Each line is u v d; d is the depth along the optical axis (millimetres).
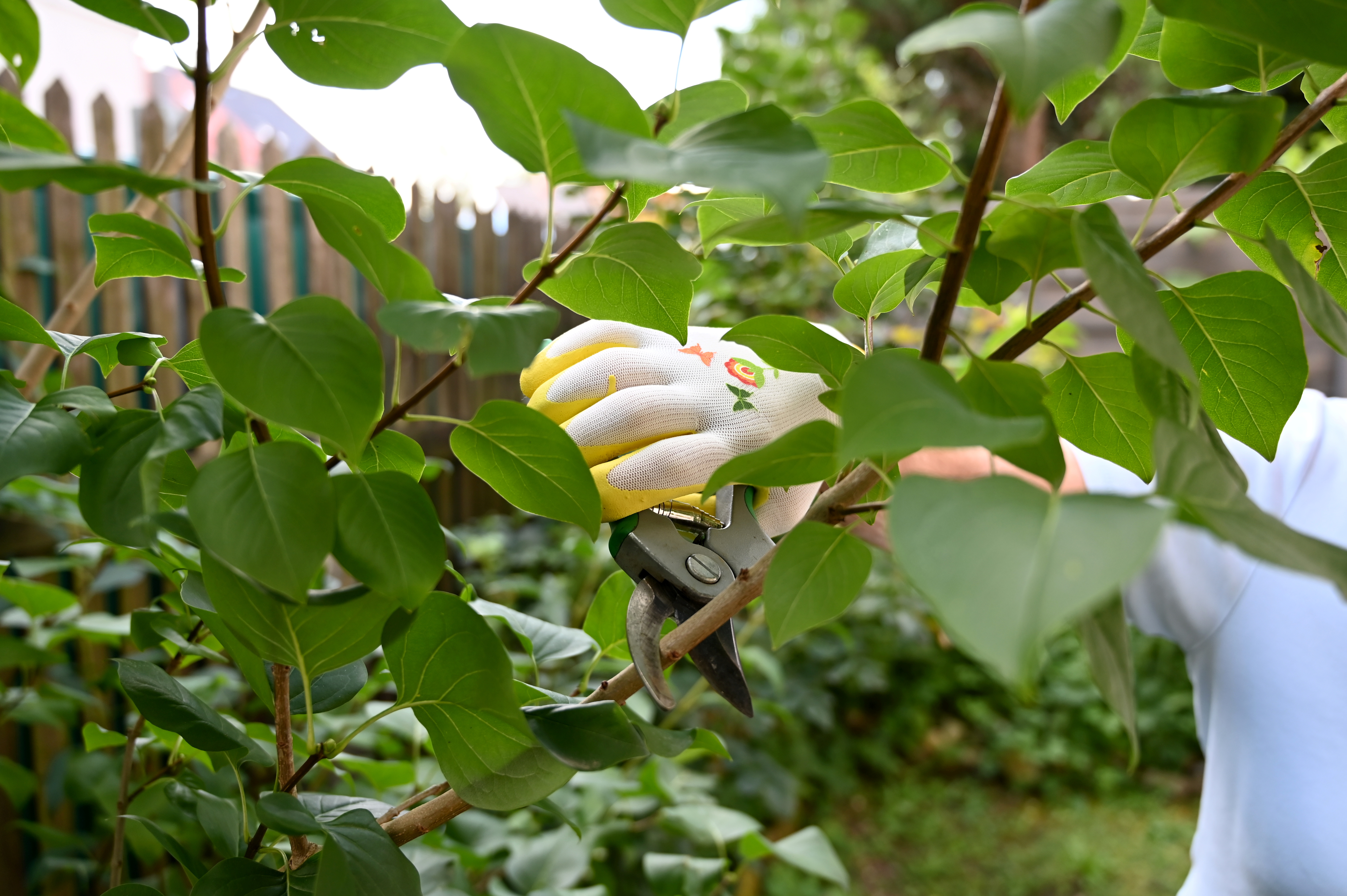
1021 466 352
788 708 1793
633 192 410
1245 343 416
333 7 374
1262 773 679
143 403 1618
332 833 412
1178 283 431
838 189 1287
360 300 2107
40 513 1011
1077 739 2711
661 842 1109
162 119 1636
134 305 1639
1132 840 2332
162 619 570
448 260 2334
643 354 475
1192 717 2736
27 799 1018
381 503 379
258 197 1858
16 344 1420
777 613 396
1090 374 425
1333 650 672
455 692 424
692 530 484
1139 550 242
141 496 375
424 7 378
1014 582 244
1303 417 731
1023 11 343
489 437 418
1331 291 435
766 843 912
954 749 2666
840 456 283
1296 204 421
